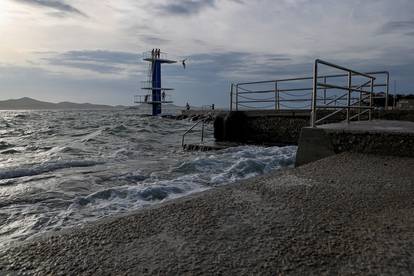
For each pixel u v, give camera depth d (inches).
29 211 199.9
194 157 412.8
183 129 1093.8
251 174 271.6
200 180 252.8
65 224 174.1
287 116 497.4
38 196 235.0
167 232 92.1
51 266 74.7
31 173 320.2
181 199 124.6
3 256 80.4
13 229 171.2
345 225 95.3
